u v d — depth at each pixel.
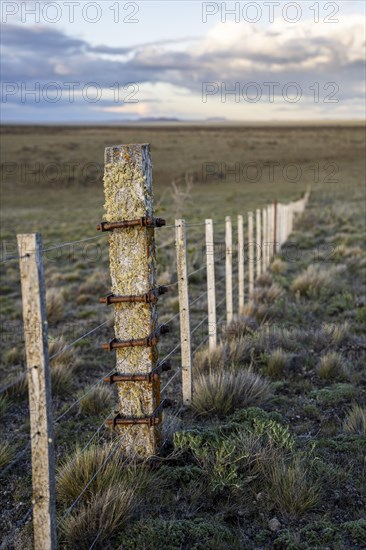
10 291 12.47
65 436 4.75
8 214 34.09
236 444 3.95
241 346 6.56
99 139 101.06
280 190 49.16
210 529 3.16
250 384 5.23
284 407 5.08
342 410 4.96
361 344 6.93
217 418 4.81
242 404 5.03
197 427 4.45
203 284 11.72
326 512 3.39
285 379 5.91
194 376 5.87
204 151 89.94
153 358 3.96
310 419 4.82
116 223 3.75
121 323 3.90
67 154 76.12
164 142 101.94
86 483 3.58
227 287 7.57
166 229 16.20
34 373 2.60
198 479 3.71
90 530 3.18
